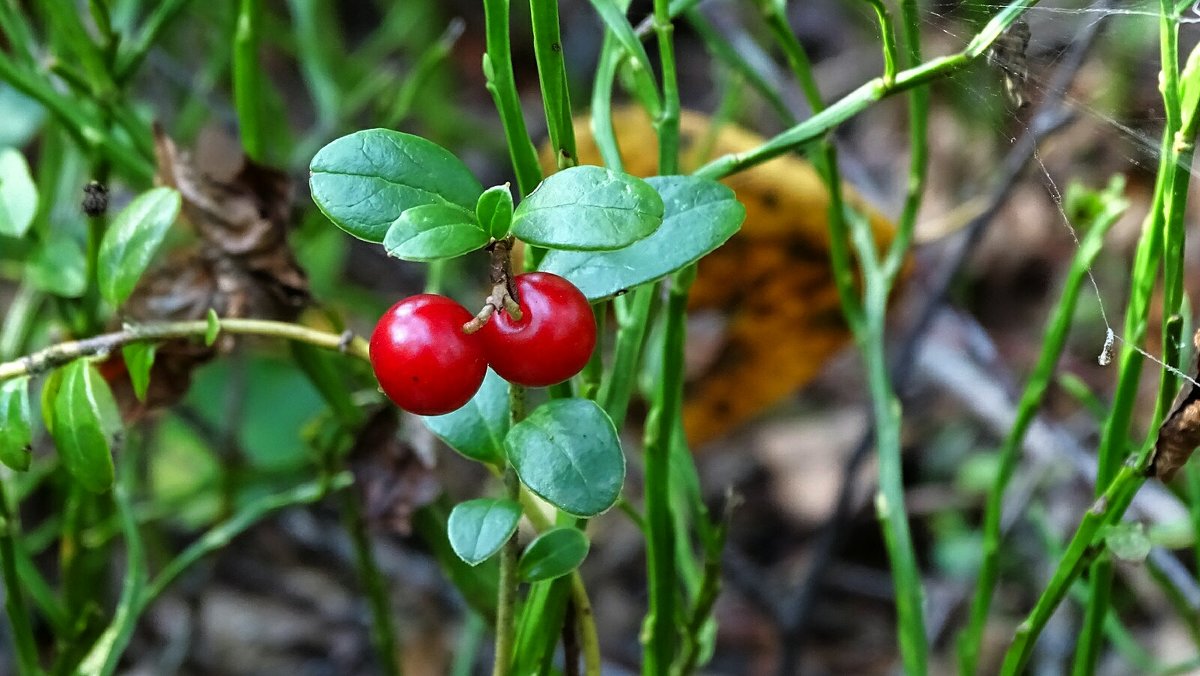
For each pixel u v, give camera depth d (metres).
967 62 0.16
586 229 0.14
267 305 0.21
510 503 0.15
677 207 0.15
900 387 0.30
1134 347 0.17
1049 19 0.18
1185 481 0.22
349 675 0.35
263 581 0.38
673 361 0.18
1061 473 0.35
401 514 0.21
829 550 0.29
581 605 0.18
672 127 0.17
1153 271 0.17
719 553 0.20
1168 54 0.16
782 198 0.25
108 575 0.32
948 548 0.37
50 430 0.17
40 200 0.27
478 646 0.34
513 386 0.15
